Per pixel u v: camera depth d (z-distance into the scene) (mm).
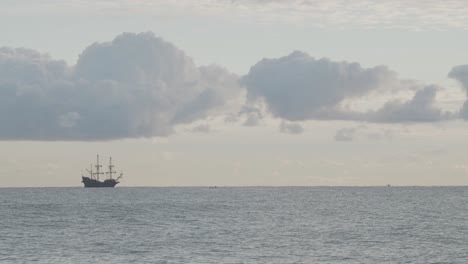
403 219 160500
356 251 98688
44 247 103062
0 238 115438
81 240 112375
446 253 96750
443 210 198250
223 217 167875
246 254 95562
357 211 194750
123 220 156750
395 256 93875
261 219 160875
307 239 114000
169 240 112438
